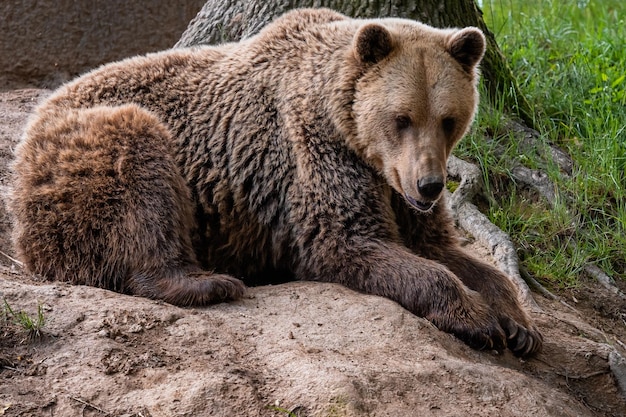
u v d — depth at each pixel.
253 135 10.91
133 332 8.44
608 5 22.33
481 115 14.48
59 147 10.20
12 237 10.76
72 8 19.67
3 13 19.31
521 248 13.00
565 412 8.59
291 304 9.55
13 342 8.10
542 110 15.65
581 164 14.30
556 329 11.16
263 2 14.66
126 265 9.86
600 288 12.77
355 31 10.96
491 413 8.13
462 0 15.11
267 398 7.76
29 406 7.38
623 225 13.44
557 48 17.92
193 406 7.54
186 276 9.75
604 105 15.35
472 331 9.63
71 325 8.38
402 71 10.31
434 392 8.19
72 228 9.91
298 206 10.56
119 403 7.54
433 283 9.77
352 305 9.48
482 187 13.56
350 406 7.60
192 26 15.52
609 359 10.38
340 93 10.57
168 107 11.27
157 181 10.05
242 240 11.03
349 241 10.28
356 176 10.49
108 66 11.70
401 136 10.23
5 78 19.41
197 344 8.42
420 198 9.91
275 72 11.05
